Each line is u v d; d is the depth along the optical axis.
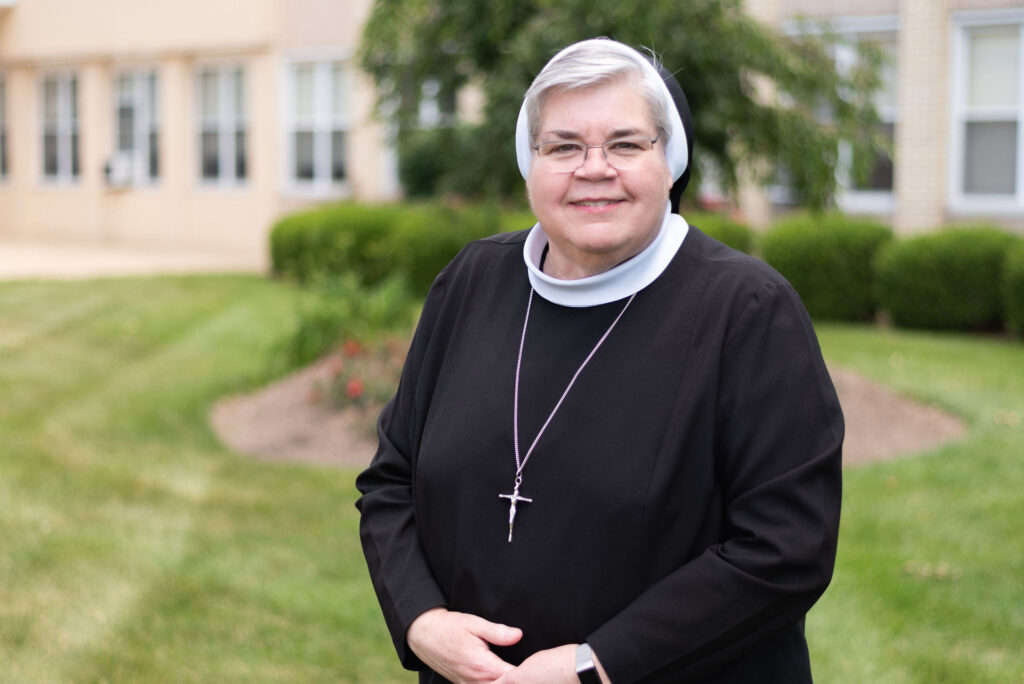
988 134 13.02
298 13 18.67
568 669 1.73
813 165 6.80
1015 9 12.62
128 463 6.41
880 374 8.63
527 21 6.78
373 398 7.20
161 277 15.40
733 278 1.83
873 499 5.53
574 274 1.95
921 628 4.05
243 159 19.88
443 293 2.13
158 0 20.36
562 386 1.85
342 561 4.86
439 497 1.93
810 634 4.02
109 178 21.77
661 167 1.84
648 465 1.77
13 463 6.30
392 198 17.66
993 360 9.41
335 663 3.90
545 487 1.82
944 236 11.32
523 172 1.95
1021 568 4.56
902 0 13.16
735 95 6.67
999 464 6.06
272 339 9.60
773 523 1.71
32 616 4.23
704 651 1.71
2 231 23.86
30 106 22.95
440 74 7.30
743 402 1.76
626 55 1.84
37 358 9.39
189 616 4.27
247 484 6.04
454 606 1.92
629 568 1.78
